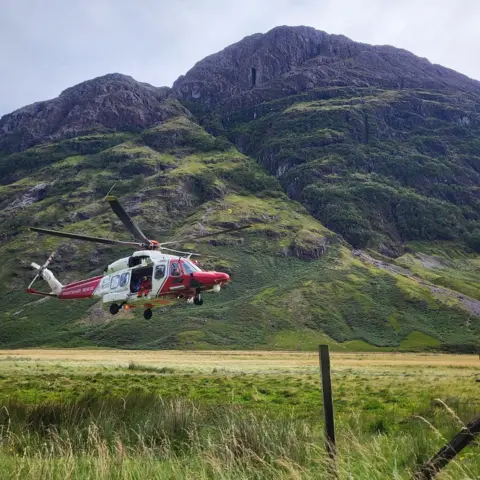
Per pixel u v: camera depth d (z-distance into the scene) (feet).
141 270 95.55
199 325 593.42
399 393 93.09
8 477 32.12
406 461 34.78
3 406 49.01
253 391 99.09
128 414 49.06
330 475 29.27
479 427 25.95
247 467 31.09
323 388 32.12
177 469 31.96
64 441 38.27
